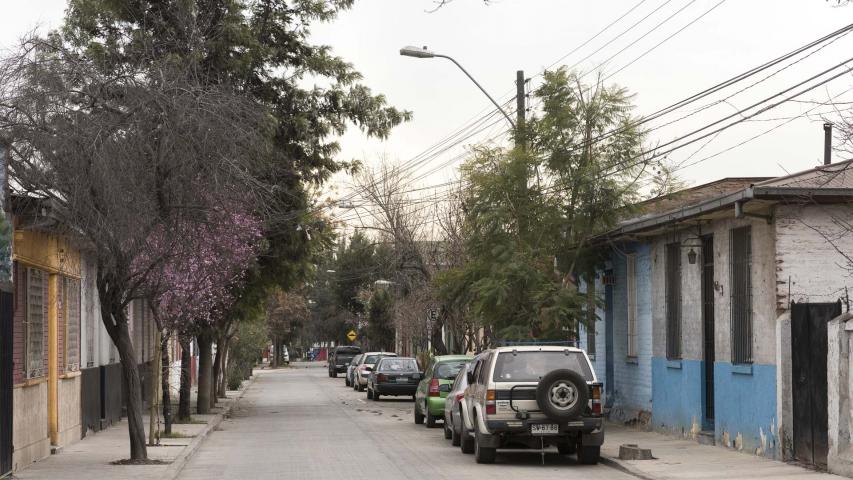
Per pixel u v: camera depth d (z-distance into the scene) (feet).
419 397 91.25
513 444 65.57
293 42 103.14
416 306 143.43
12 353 49.03
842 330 46.91
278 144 100.37
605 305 81.61
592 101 79.20
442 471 53.36
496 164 80.79
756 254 57.00
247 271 101.19
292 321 329.52
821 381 49.93
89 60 50.37
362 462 58.80
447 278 86.99
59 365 67.00
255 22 100.73
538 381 54.75
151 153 49.06
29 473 52.49
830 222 54.03
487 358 58.03
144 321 116.98
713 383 65.77
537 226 79.46
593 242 81.46
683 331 69.05
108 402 87.15
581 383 53.83
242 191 53.26
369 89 105.60
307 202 106.52
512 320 78.79
